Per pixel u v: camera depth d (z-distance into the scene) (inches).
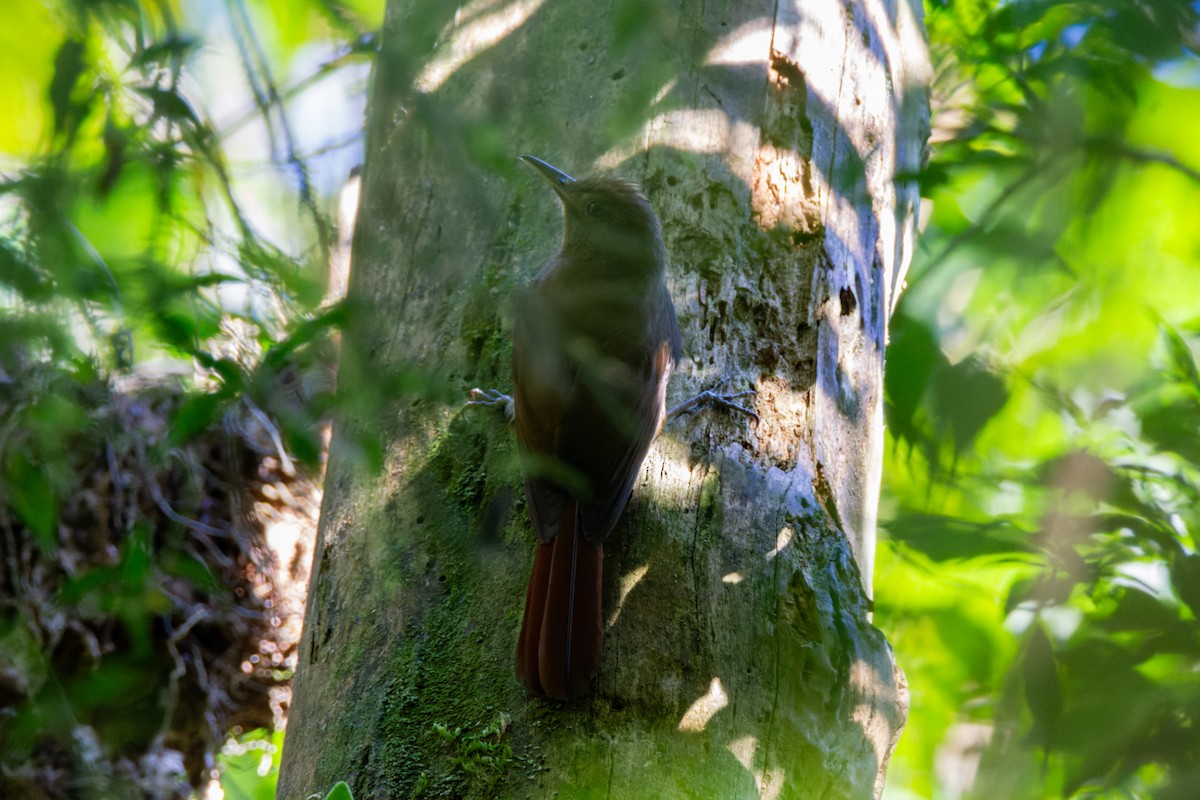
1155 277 362.3
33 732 371.9
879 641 266.5
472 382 277.9
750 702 247.3
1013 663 279.4
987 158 235.5
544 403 249.6
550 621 237.3
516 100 297.7
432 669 249.3
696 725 241.8
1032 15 268.7
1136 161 256.7
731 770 239.6
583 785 233.6
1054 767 288.4
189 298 203.5
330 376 321.7
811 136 304.2
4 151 196.1
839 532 275.3
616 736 238.4
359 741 246.5
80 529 449.7
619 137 226.2
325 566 276.2
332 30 208.2
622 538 257.0
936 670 405.4
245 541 479.8
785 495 271.6
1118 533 324.2
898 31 353.7
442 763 239.6
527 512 261.6
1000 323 322.3
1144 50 213.3
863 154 316.2
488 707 242.5
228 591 475.2
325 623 268.4
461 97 299.3
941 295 303.4
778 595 259.6
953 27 422.3
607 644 245.4
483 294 283.3
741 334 285.1
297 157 188.5
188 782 458.9
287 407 200.2
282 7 209.3
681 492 264.1
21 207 183.5
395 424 277.4
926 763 391.2
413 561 262.4
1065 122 229.0
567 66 299.6
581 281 264.4
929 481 316.8
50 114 185.3
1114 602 319.0
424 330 285.7
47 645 439.2
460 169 186.5
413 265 291.0
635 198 275.9
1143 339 350.9
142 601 374.6
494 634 250.2
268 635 482.3
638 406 253.0
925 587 423.2
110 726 449.1
